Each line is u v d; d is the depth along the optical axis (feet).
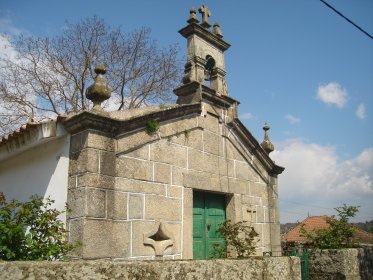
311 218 79.10
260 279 12.81
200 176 24.31
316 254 26.08
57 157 19.56
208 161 25.32
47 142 20.52
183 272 10.18
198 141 24.85
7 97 58.03
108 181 18.28
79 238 16.65
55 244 13.83
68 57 62.03
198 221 24.44
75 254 16.40
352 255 25.98
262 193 30.14
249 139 29.40
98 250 16.94
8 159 24.70
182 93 26.71
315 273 25.75
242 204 27.61
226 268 11.65
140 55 66.95
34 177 21.22
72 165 18.30
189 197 23.06
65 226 17.43
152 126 21.21
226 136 27.50
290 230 77.61
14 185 23.25
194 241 23.73
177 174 22.59
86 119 17.79
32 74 59.72
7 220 12.87
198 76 26.91
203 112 25.71
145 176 20.43
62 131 19.04
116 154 19.02
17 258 12.62
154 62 68.08
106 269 8.42
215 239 25.30
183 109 23.82
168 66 69.00
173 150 22.68
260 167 30.60
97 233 17.10
